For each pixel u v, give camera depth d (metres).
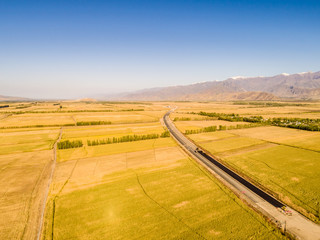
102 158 68.31
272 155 70.56
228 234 31.48
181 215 36.41
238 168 59.03
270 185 48.03
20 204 40.50
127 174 54.94
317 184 47.94
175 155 72.25
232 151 76.62
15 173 55.38
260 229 32.72
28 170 57.50
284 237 30.86
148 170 57.88
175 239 30.48
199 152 76.75
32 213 37.62
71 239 30.67
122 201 41.16
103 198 42.34
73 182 50.03
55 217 35.91
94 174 55.09
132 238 30.80
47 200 41.66
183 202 40.72
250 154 72.25
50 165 61.66
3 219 35.75
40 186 48.22
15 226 33.94
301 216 36.44
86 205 39.69
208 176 53.44
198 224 33.91
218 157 69.69
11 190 46.06
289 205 39.97
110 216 36.22
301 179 50.81
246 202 41.16
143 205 39.66
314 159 65.56
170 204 40.00
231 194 43.75
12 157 68.12
